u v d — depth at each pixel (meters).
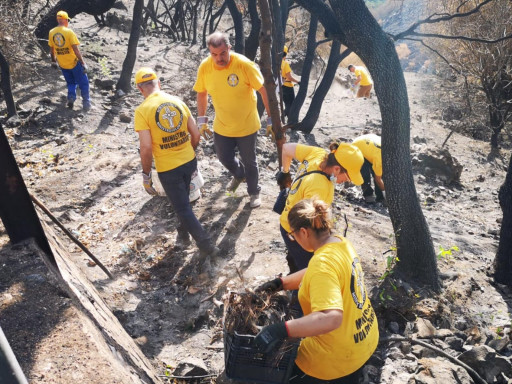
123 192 7.03
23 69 11.02
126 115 10.05
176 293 5.13
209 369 4.20
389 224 6.95
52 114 9.70
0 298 3.25
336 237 2.96
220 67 5.61
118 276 5.36
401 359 4.37
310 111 11.12
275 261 5.42
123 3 19.88
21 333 2.98
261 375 2.89
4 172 3.60
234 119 5.90
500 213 8.87
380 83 4.95
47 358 2.82
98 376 2.74
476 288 5.57
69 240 5.99
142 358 3.89
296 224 2.92
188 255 5.63
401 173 5.09
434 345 4.58
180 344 4.51
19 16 10.77
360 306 2.90
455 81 16.77
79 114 9.88
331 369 2.92
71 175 7.49
